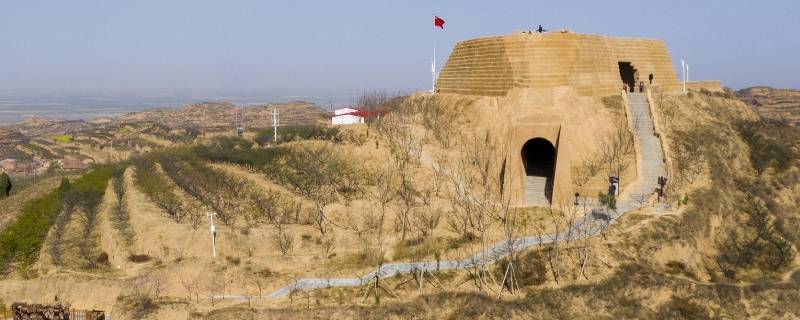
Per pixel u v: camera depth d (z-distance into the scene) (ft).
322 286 153.58
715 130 266.98
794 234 210.59
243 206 220.02
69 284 165.37
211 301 150.82
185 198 234.99
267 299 149.59
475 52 281.54
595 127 237.45
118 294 159.74
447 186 212.23
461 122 262.67
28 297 165.99
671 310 143.64
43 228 227.20
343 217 197.67
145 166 297.74
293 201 220.02
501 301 141.79
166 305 148.56
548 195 213.66
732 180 234.38
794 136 289.74
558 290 145.89
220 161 294.46
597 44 270.46
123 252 182.70
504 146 227.61
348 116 341.41
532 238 172.55
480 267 156.46
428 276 153.79
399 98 356.79
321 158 254.27
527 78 250.57
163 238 183.32
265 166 270.46
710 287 154.10
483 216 180.75
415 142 248.93
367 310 138.31
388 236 183.11
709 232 188.44
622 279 150.00
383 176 225.76
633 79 297.74
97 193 273.54
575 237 169.37
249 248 181.57
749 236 202.28
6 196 330.54
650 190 202.69
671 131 248.73
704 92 305.73
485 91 270.46
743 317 145.59
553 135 207.82
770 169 255.70
